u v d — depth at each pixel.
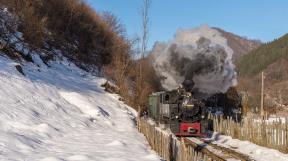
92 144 15.62
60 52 35.72
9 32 26.47
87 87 30.25
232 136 22.77
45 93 21.83
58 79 27.72
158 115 26.16
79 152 13.66
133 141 17.86
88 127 20.25
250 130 21.03
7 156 11.61
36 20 29.88
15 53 25.72
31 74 24.41
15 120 16.23
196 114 23.69
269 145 19.05
